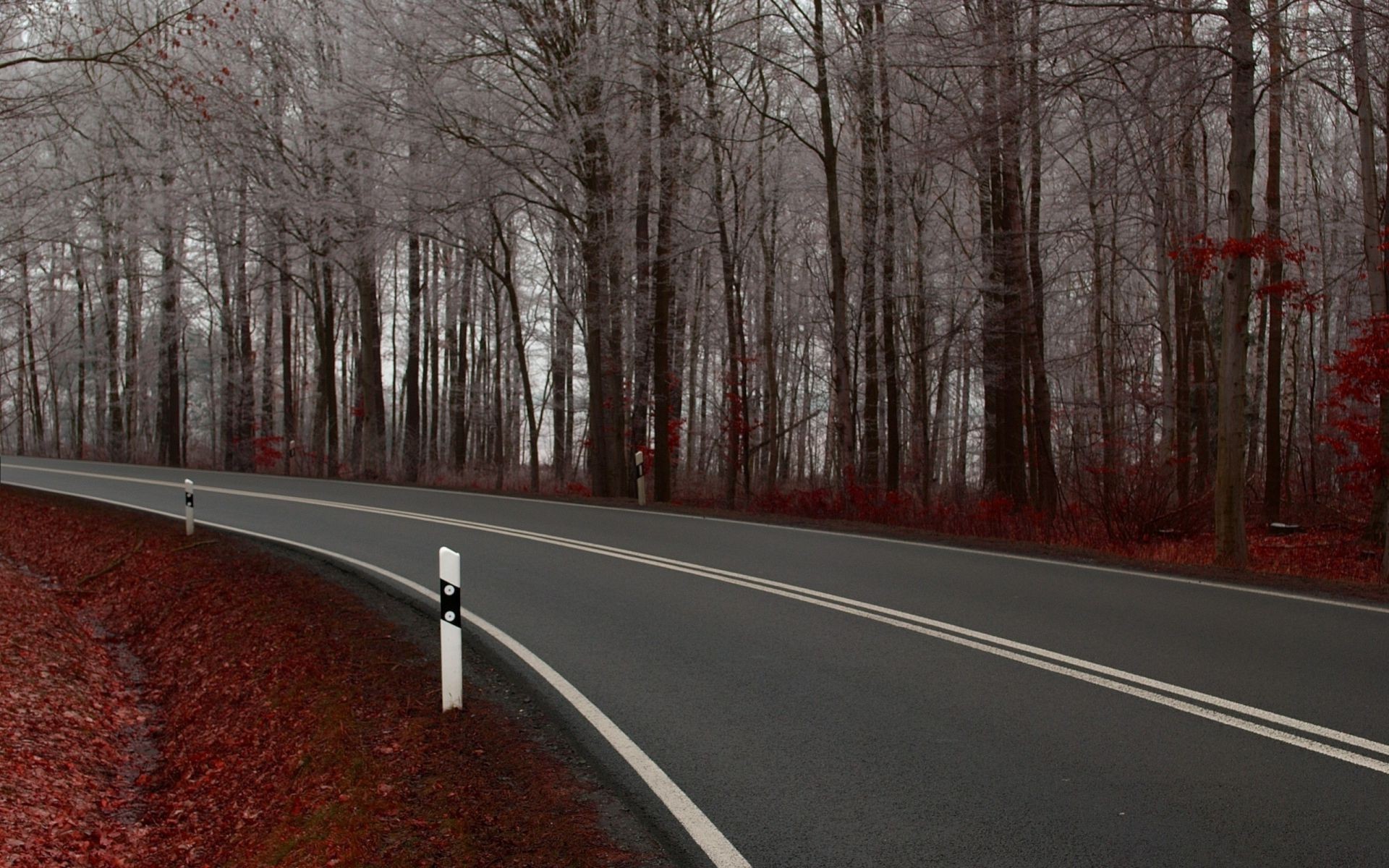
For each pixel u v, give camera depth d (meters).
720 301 37.19
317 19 25.88
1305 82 23.27
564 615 8.88
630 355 31.00
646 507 18.00
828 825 4.53
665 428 21.86
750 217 26.33
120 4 15.95
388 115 21.27
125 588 13.45
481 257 25.36
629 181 23.02
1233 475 12.84
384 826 5.03
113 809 7.33
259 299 36.66
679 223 23.36
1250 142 12.66
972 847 4.26
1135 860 4.11
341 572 11.33
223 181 30.88
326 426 36.16
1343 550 17.66
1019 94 13.27
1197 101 12.97
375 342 28.56
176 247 34.62
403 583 10.59
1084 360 31.64
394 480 29.41
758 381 37.88
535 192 23.50
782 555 12.03
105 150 26.09
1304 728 5.64
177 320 35.19
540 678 7.01
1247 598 9.30
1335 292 29.64
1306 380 32.72
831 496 22.09
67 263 35.28
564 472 35.41
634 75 21.16
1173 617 8.48
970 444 45.12
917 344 28.69
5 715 8.27
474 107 20.77
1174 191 20.48
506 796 5.14
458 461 37.03
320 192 23.81
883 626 8.24
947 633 7.98
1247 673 6.72
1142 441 23.22
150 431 51.78
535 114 20.84
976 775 5.05
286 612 9.93
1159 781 4.92
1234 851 4.16
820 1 20.77
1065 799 4.74
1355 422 18.58
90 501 18.38
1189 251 19.88
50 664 10.00
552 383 39.19
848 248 29.80
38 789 7.14
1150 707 6.05
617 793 5.02
